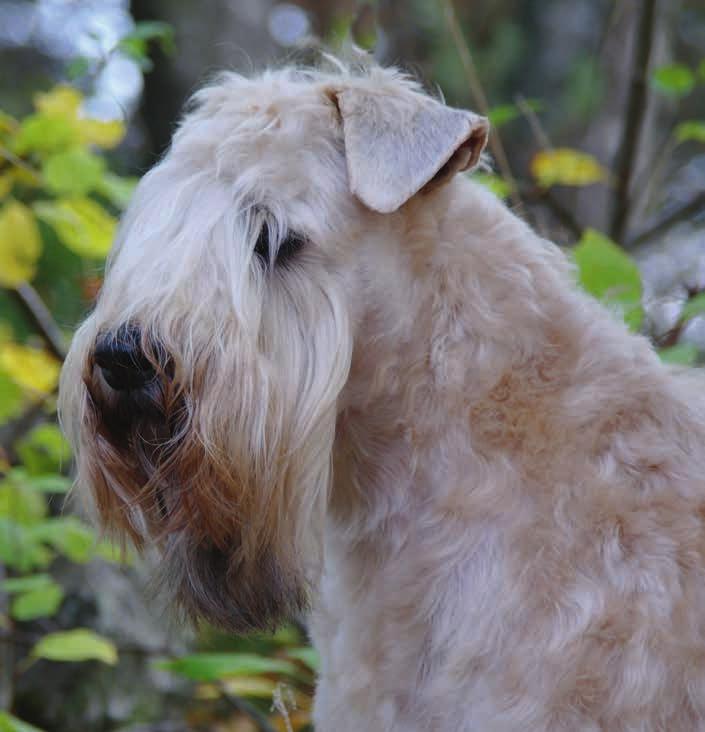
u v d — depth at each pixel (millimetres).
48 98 7273
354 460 5102
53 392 7582
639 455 4879
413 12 13289
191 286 4664
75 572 9078
